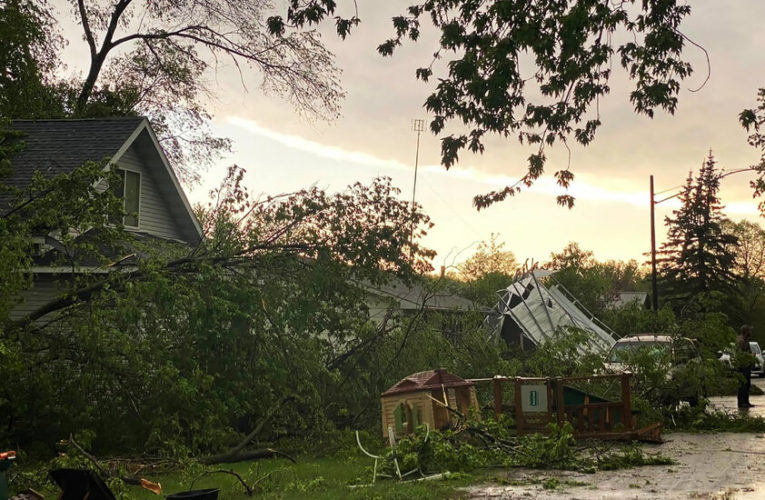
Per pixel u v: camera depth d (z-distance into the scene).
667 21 12.82
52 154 20.39
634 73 13.44
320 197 14.95
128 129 21.45
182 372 13.28
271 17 13.19
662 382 16.91
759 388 31.08
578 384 16.78
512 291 29.05
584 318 28.53
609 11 12.35
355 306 15.91
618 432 14.16
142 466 10.93
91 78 32.56
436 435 11.57
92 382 12.72
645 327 19.39
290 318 14.62
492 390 16.64
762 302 74.62
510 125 13.53
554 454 11.47
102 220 13.61
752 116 14.68
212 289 13.88
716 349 18.27
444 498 9.15
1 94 24.27
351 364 15.75
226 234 14.66
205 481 10.83
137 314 12.95
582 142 13.86
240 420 14.55
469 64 12.72
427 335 16.34
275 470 10.92
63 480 7.18
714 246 62.44
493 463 11.71
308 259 15.15
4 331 12.52
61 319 13.32
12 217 13.32
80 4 32.28
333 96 31.41
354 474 11.14
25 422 13.04
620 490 9.48
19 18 23.72
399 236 15.25
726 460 12.09
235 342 13.73
